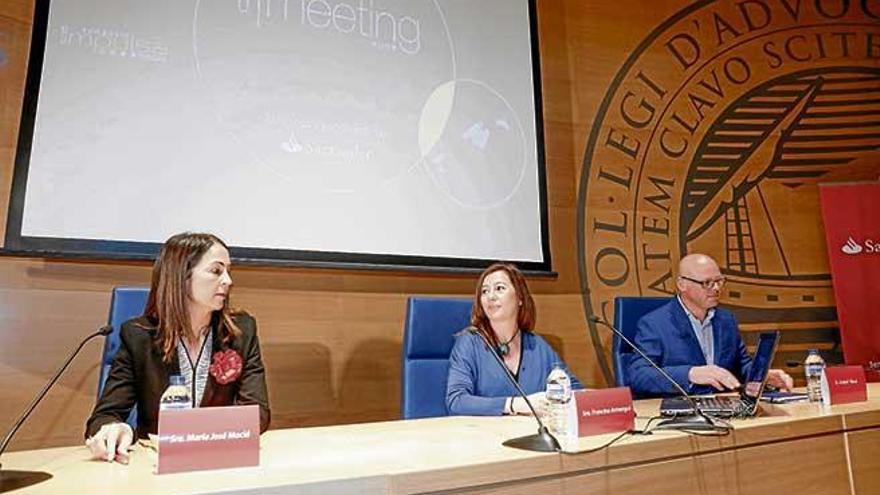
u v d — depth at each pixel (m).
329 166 2.38
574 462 1.10
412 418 1.94
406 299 2.48
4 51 2.05
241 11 2.33
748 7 3.39
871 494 1.42
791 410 1.52
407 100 2.58
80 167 2.03
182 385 1.30
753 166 3.21
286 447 1.21
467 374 1.83
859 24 3.45
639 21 3.21
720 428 1.28
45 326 1.97
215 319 1.56
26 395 1.92
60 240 1.97
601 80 3.07
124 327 1.48
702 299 2.35
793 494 1.32
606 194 2.96
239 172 2.23
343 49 2.49
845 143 3.31
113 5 2.15
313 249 2.29
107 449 1.10
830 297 3.14
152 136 2.13
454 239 2.56
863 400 1.69
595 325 2.82
